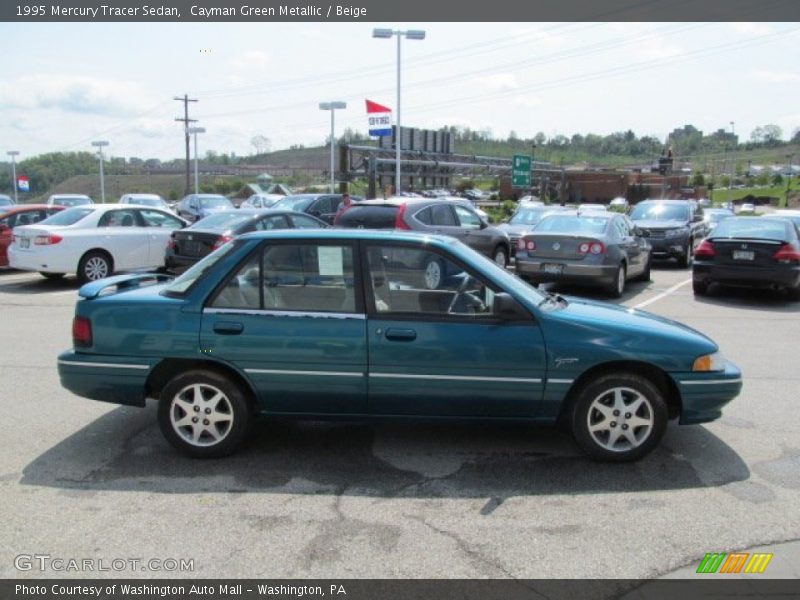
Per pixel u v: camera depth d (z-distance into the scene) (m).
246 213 13.78
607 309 5.45
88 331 5.01
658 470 4.89
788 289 12.88
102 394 5.06
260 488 4.56
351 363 4.84
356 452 5.19
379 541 3.88
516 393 4.86
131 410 6.13
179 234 13.08
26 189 52.81
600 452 4.96
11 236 15.48
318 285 4.93
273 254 4.96
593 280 12.50
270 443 5.35
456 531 4.01
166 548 3.80
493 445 5.34
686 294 13.68
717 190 116.38
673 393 5.10
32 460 5.00
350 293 4.90
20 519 4.11
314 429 5.66
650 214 19.42
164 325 4.92
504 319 4.85
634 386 4.88
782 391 6.89
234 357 4.89
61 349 8.48
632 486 4.63
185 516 4.16
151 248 14.84
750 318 11.07
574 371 4.82
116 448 5.23
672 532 4.02
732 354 8.53
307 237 4.98
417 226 12.69
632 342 4.87
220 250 5.18
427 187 63.09
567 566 3.65
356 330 4.84
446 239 5.21
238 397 4.94
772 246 12.39
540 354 4.82
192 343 4.90
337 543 3.86
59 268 13.58
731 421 5.96
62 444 5.31
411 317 4.86
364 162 44.75
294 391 4.92
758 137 174.00
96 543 3.85
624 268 13.42
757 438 5.55
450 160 58.47
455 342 4.80
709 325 10.45
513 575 3.56
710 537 3.96
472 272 4.93
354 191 60.94
